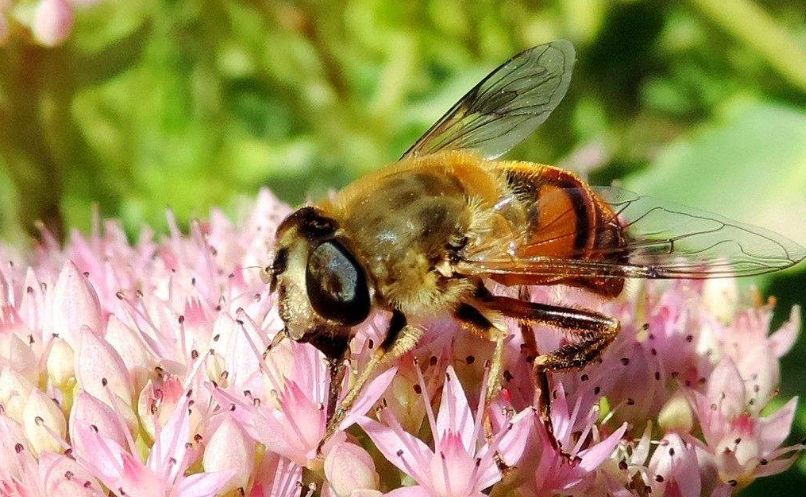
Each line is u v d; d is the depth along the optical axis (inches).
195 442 3.2
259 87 5.2
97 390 3.3
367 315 3.2
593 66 5.3
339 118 5.0
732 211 4.3
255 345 3.3
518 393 3.4
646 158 5.2
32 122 4.4
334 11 4.9
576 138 5.2
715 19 4.8
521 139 3.7
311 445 3.2
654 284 3.8
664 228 3.4
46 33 4.3
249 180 5.1
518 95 3.7
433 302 3.3
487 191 3.4
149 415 3.3
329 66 4.9
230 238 4.0
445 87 5.1
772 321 4.3
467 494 3.2
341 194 3.3
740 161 4.3
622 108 5.3
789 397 4.2
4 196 4.6
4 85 4.4
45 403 3.3
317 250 3.2
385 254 3.2
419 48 5.1
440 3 5.0
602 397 3.5
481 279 3.4
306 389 3.3
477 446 3.3
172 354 3.4
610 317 3.4
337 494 3.2
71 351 3.4
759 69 5.3
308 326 3.2
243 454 3.2
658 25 5.3
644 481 3.4
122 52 4.5
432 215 3.3
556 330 3.4
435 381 3.4
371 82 5.4
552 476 3.3
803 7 5.3
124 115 5.0
